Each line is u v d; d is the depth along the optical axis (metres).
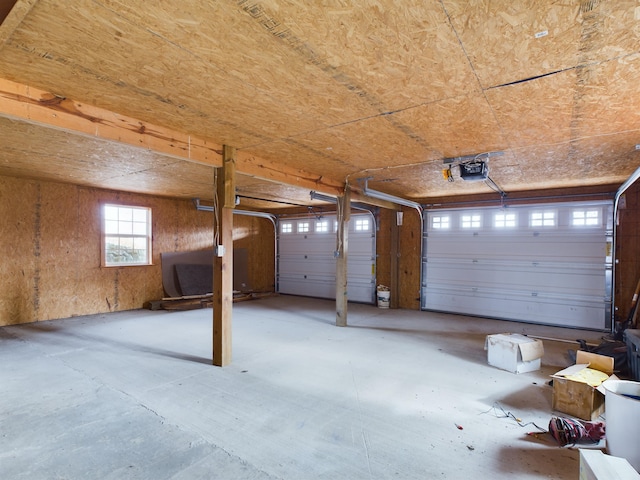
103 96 2.45
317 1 1.44
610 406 2.09
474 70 2.00
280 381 3.31
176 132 3.19
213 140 3.47
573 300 5.76
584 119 2.76
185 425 2.48
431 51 1.81
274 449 2.20
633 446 1.95
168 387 3.14
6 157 4.09
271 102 2.52
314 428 2.46
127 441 2.27
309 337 4.96
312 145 3.60
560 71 2.00
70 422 2.51
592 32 1.62
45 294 5.78
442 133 3.15
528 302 6.16
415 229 7.43
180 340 4.70
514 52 1.81
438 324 5.97
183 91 2.36
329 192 5.26
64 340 4.64
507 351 3.67
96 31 1.66
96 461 2.06
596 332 5.50
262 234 9.79
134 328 5.38
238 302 8.23
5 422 2.49
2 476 1.91
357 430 2.44
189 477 1.92
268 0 1.44
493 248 6.53
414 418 2.62
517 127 2.96
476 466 2.04
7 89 2.21
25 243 5.55
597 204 5.59
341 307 5.71
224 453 2.15
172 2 1.45
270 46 1.79
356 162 4.29
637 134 3.11
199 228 8.09
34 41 1.75
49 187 5.80
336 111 2.66
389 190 6.36
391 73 2.06
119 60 1.95
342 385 3.23
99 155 3.97
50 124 2.40
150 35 1.70
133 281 6.94
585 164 4.25
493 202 6.52
